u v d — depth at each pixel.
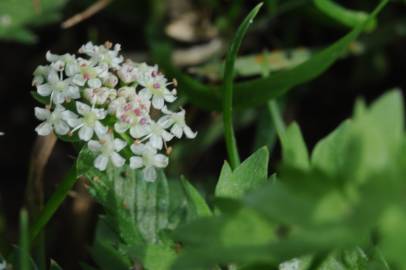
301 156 0.19
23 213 0.18
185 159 0.27
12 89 0.29
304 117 0.28
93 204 0.26
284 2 0.27
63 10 0.28
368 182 0.15
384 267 0.19
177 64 0.27
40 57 0.29
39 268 0.21
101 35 0.29
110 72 0.20
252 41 0.28
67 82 0.20
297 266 0.19
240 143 0.28
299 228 0.16
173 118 0.20
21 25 0.27
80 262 0.21
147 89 0.20
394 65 0.28
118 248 0.20
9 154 0.28
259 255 0.16
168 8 0.28
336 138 0.19
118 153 0.20
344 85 0.28
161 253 0.19
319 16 0.27
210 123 0.27
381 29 0.27
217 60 0.27
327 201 0.16
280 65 0.27
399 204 0.15
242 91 0.24
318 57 0.24
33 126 0.29
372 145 0.16
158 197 0.20
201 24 0.28
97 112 0.19
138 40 0.29
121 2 0.28
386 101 0.16
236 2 0.27
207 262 0.16
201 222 0.17
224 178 0.19
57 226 0.26
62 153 0.28
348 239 0.15
